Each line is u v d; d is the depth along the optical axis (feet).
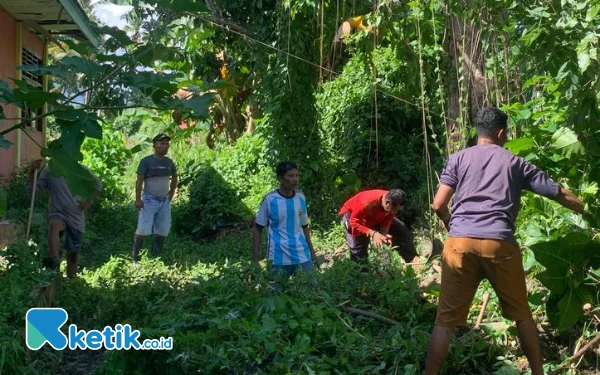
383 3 25.17
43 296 21.88
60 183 27.68
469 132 26.05
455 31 27.04
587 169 17.74
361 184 42.47
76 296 23.36
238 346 16.69
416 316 19.27
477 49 26.35
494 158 15.79
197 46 46.55
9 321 18.76
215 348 16.84
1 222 32.99
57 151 15.05
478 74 26.30
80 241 28.66
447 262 15.74
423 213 36.91
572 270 16.93
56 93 14.83
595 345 16.85
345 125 43.68
